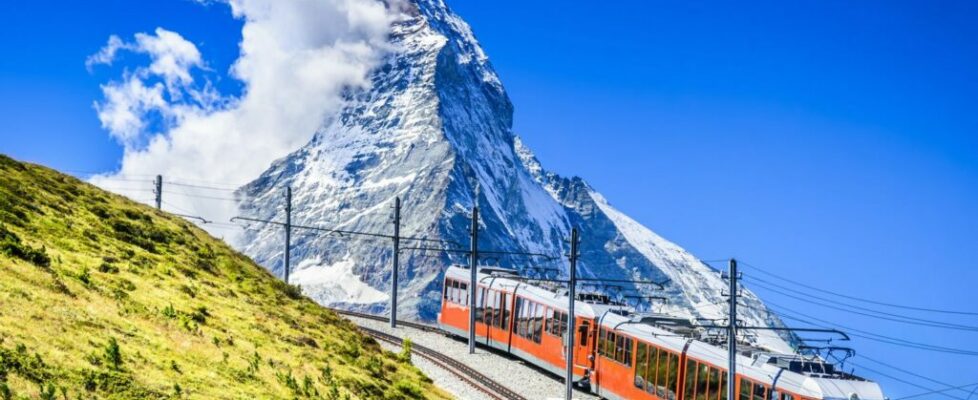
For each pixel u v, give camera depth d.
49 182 52.69
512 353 66.25
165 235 52.88
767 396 42.44
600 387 55.84
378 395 40.56
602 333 56.19
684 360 48.56
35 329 28.80
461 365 60.78
